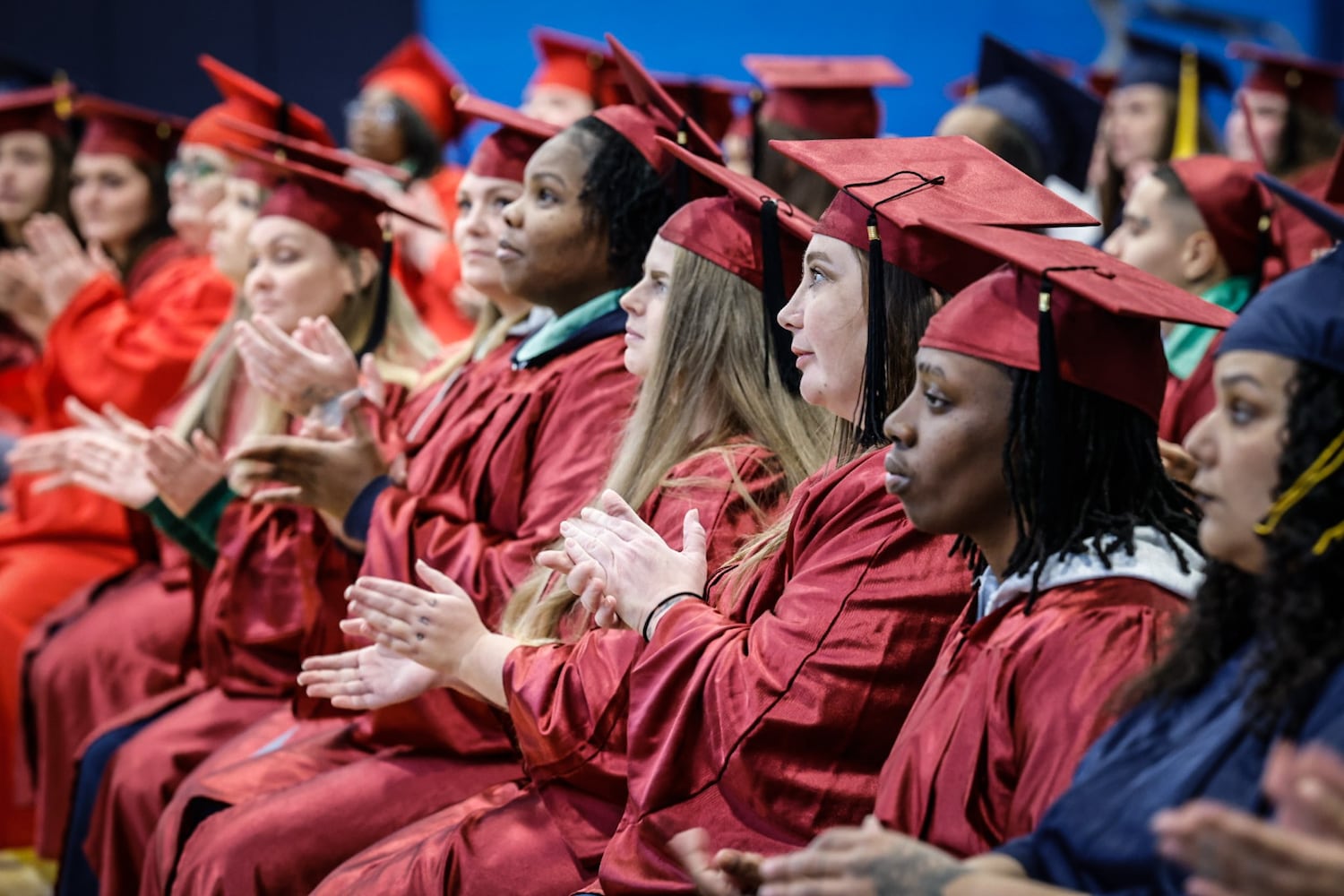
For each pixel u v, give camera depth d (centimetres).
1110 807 193
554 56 775
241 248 559
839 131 523
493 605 353
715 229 322
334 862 340
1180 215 438
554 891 295
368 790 347
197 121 677
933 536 256
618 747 290
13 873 548
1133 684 201
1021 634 214
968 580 254
